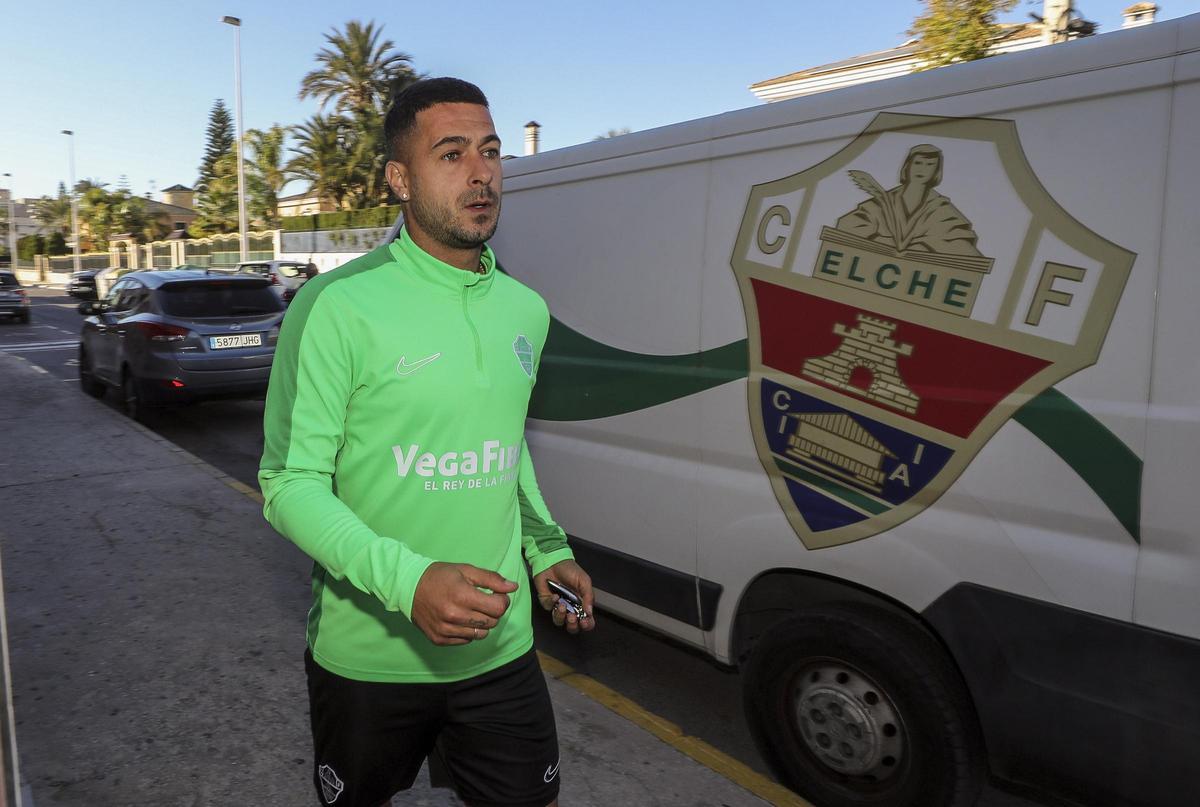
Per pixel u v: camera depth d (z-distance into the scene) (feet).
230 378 27.78
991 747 7.02
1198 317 5.81
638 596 9.89
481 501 4.96
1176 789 6.12
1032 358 6.59
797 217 8.16
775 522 8.35
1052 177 6.52
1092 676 6.37
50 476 20.36
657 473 9.55
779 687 8.50
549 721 5.49
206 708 10.00
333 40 120.67
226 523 16.97
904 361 7.36
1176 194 5.93
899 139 7.46
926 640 7.48
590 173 10.41
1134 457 6.09
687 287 9.16
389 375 4.55
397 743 5.17
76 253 187.52
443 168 4.61
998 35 30.25
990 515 6.87
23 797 8.25
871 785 7.95
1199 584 5.85
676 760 9.27
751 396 8.54
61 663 11.07
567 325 10.75
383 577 4.08
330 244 116.06
